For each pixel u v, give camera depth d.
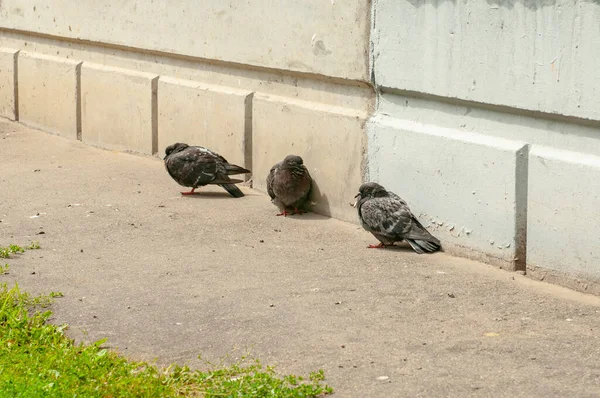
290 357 8.97
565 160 10.72
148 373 8.49
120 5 17.58
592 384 8.19
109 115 18.39
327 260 12.07
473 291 10.81
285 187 13.89
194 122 16.41
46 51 20.12
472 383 8.27
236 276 11.44
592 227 10.49
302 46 14.07
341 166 13.77
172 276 11.45
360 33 13.12
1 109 21.48
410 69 12.46
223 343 9.35
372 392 8.12
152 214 14.20
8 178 16.41
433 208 12.41
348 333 9.55
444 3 11.87
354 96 13.64
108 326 9.86
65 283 11.21
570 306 10.26
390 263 11.91
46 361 8.69
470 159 11.80
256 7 14.76
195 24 16.00
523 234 11.38
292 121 14.49
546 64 10.77
